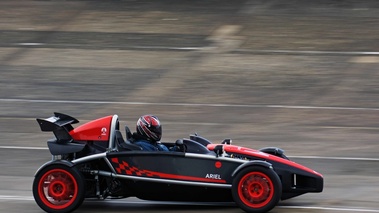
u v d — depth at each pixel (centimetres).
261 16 8444
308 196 2872
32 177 3275
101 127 2688
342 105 5378
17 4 9194
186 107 5319
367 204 2717
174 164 2577
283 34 7794
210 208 2672
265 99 5591
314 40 7569
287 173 2614
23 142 4166
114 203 2781
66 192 2566
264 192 2483
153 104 5425
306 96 5681
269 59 6906
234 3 8931
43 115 5078
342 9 8600
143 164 2591
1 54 7206
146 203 2783
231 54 7106
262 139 4275
